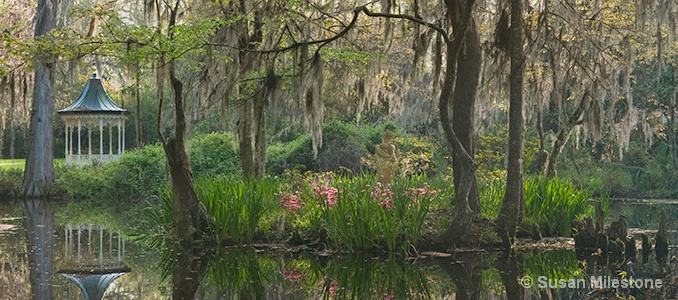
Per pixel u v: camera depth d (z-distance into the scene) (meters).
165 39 15.58
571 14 19.03
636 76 33.81
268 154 31.05
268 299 11.05
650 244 15.74
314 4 17.56
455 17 15.30
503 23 16.88
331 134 30.78
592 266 13.82
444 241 15.21
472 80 16.08
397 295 11.29
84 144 48.91
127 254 15.63
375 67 19.47
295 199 17.08
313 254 15.08
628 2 20.95
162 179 34.56
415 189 15.92
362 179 17.75
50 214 25.73
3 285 11.90
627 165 36.44
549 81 22.12
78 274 13.11
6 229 20.48
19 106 33.06
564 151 34.41
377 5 21.56
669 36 18.64
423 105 30.03
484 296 11.18
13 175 35.19
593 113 20.08
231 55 18.23
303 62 16.39
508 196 16.11
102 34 15.88
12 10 31.62
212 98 19.19
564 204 17.64
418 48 16.70
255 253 15.27
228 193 16.58
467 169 14.92
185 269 13.62
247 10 17.39
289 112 22.58
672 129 35.25
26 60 15.47
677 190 34.12
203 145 32.66
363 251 15.23
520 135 16.12
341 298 11.09
